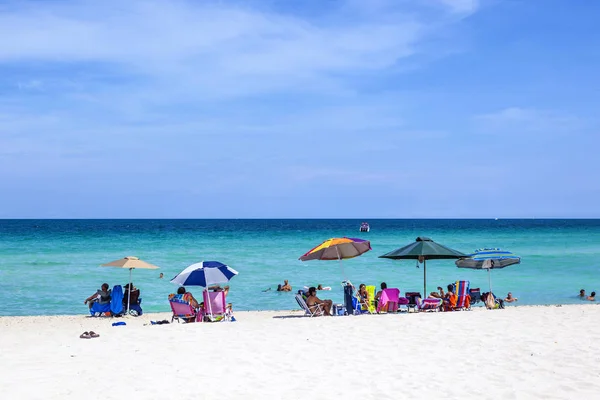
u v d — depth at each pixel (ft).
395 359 33.04
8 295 84.48
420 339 38.09
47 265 124.47
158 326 45.55
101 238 245.65
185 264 126.41
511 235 308.60
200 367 31.76
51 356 34.65
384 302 56.03
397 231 400.88
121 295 62.23
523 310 50.80
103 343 38.40
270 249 175.94
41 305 76.54
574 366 30.81
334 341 38.04
